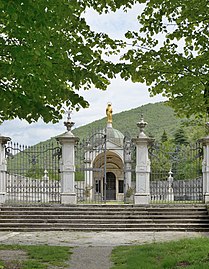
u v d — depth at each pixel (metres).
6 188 25.14
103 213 22.45
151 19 11.35
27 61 9.92
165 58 11.18
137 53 11.24
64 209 22.81
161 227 21.27
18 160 29.11
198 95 12.12
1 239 17.94
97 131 36.22
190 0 10.57
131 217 22.14
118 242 17.06
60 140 25.02
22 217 22.09
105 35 10.95
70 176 24.86
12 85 10.88
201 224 21.30
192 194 27.33
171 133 103.25
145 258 12.00
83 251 14.38
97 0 10.79
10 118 11.99
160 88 12.02
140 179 24.89
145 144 25.17
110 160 46.22
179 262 11.12
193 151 27.50
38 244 16.39
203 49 11.38
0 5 8.63
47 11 9.62
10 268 10.92
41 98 10.87
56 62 10.21
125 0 10.59
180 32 11.23
